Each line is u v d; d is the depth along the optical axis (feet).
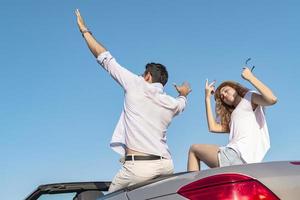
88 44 13.76
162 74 13.69
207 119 15.88
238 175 8.16
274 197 7.89
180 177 8.86
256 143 13.83
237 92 15.26
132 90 12.95
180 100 13.82
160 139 12.85
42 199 15.31
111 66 13.29
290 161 9.08
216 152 13.15
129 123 12.83
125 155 13.08
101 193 15.38
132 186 9.84
